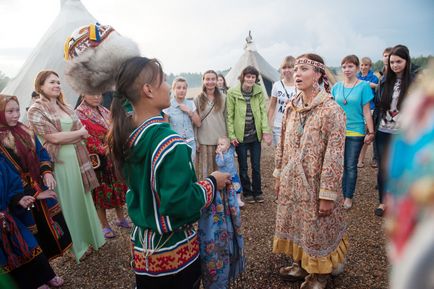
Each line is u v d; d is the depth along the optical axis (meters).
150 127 1.23
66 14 6.22
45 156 2.48
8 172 2.12
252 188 4.25
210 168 3.91
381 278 2.38
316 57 1.89
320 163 1.94
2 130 2.21
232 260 1.75
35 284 2.21
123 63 1.23
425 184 0.32
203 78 3.80
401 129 0.38
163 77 1.28
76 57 1.24
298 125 2.01
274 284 2.38
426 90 0.35
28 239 2.13
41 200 2.49
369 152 6.32
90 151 3.05
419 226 0.33
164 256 1.33
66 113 2.80
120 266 2.81
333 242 2.02
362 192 4.14
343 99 3.51
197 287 1.47
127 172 1.33
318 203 1.96
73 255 3.02
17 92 5.58
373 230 3.12
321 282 2.13
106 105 3.96
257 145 3.98
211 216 1.58
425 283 0.32
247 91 3.88
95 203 3.21
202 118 3.83
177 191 1.18
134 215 1.36
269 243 3.02
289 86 4.07
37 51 5.95
